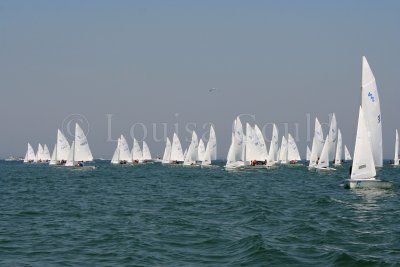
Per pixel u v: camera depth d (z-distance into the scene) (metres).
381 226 34.81
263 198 56.94
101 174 126.62
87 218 41.09
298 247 28.27
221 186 79.56
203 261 25.73
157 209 47.16
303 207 47.12
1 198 61.12
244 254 26.89
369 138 57.38
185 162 174.50
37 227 36.59
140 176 114.88
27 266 25.08
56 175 124.00
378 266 23.84
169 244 29.77
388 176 109.38
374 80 57.41
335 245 28.66
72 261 25.95
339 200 51.25
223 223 37.56
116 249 28.48
